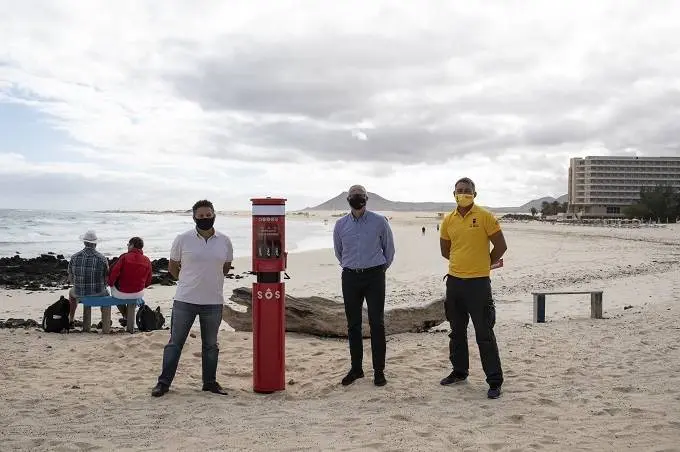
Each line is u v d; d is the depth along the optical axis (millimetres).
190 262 6113
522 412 5242
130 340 8586
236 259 34125
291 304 9547
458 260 5996
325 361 7695
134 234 61656
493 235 5902
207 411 5410
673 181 172250
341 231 6410
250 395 6133
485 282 5906
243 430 4828
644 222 126750
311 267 28750
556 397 5691
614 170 172250
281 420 5094
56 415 5297
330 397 5977
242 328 10117
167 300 16828
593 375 6539
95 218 124500
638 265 25453
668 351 7645
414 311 9906
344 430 4785
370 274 6301
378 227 6289
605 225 109250
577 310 12727
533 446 4367
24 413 5332
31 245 44531
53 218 108625
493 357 5820
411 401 5691
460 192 5980
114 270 10398
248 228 84812
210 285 6141
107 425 4988
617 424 4879
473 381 6398
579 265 26328
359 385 6297
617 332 9109
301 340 9180
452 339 6324
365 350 8320
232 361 7723
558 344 8266
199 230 6113
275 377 6227
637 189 172125
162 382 6055
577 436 4598
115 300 10477
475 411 5297
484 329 5844
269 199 6266
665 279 18438
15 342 9062
